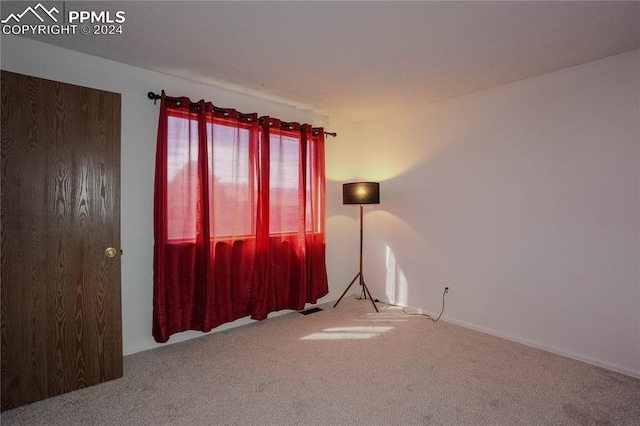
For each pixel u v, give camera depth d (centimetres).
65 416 190
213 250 303
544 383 228
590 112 261
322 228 397
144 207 280
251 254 336
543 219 286
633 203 242
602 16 196
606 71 253
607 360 253
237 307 329
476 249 330
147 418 189
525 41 228
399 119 401
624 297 246
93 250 223
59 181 211
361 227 412
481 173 326
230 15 198
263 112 356
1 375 194
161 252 273
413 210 386
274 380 231
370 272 439
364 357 266
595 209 259
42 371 206
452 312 348
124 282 271
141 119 278
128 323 273
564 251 274
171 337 295
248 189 333
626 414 195
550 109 281
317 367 250
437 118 362
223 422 187
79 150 217
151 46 239
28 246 201
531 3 184
